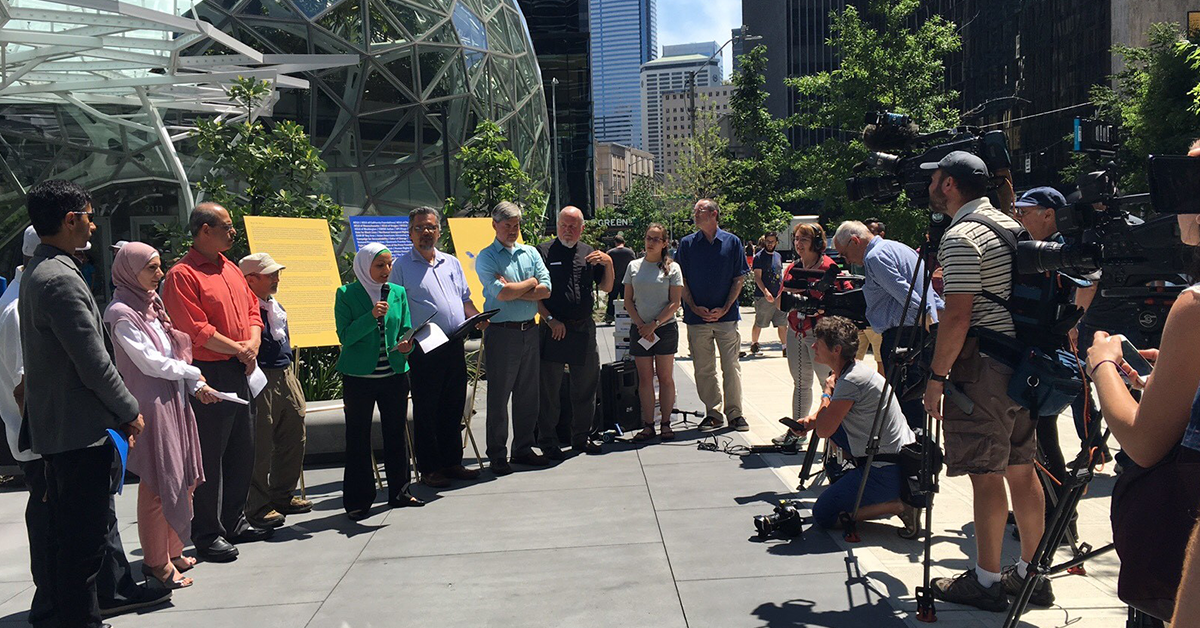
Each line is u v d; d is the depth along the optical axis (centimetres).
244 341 512
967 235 369
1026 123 5881
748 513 554
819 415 508
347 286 591
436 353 650
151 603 428
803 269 714
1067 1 5431
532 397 716
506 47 2777
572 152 5744
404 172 2155
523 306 701
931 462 381
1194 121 2738
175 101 1403
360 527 558
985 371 371
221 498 515
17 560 511
